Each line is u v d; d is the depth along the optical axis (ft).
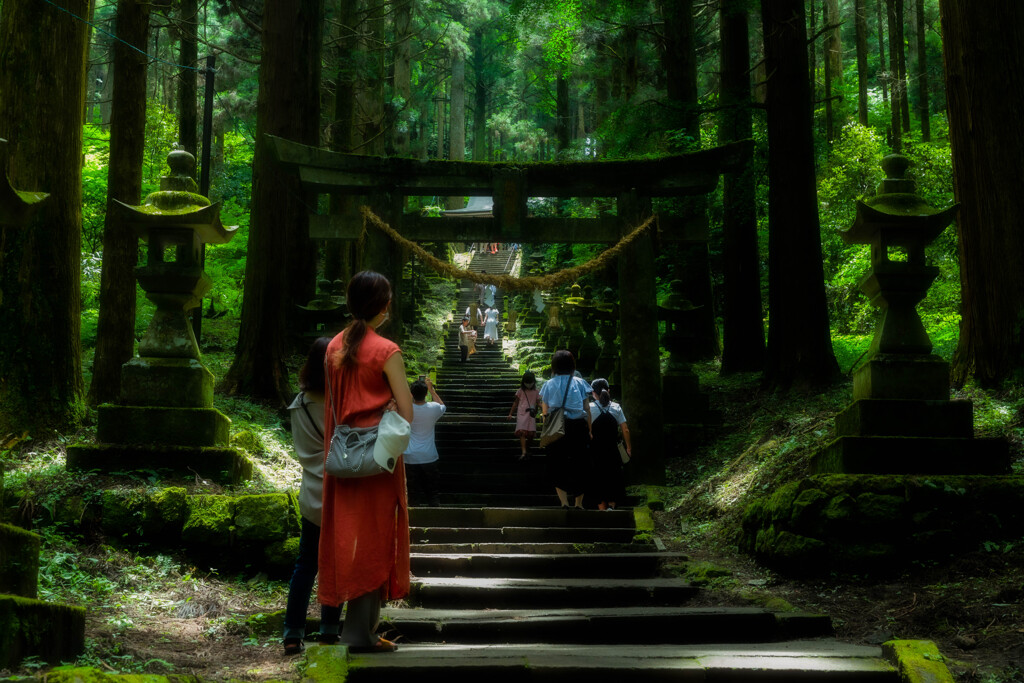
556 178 36.04
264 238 41.24
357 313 13.79
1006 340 27.78
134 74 34.63
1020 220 27.94
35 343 26.78
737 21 56.34
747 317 54.80
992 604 16.69
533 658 13.46
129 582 19.61
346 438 12.84
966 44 28.89
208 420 24.66
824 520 20.45
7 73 27.55
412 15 97.81
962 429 22.52
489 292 80.28
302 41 44.11
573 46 64.85
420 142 134.10
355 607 13.60
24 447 25.81
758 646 15.53
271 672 13.30
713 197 59.16
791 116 44.14
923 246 23.41
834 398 38.70
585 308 54.70
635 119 51.72
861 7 90.27
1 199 12.60
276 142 33.96
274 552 21.35
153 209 25.40
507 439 41.60
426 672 12.57
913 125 106.42
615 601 20.30
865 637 16.57
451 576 22.77
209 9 105.09
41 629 11.57
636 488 34.65
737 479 30.35
